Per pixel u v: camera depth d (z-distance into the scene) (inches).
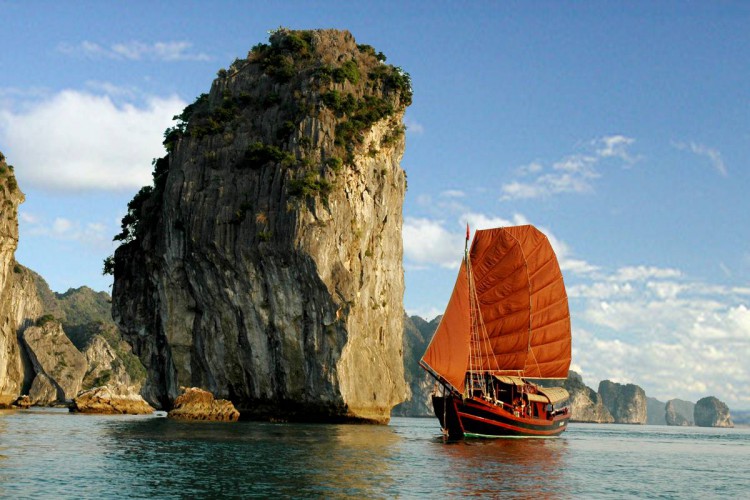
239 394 2709.2
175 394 2851.9
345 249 2615.7
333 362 2519.7
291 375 2578.7
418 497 1031.6
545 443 2102.6
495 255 2174.0
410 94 3021.7
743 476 1561.3
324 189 2581.2
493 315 2164.1
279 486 1055.6
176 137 3002.0
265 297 2608.3
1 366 4202.8
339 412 2561.5
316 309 2532.0
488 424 2031.3
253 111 2893.7
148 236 2994.6
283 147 2721.5
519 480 1252.5
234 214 2630.4
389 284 2965.1
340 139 2711.6
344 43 3078.2
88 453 1355.8
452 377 2012.8
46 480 1050.7
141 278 3080.7
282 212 2554.1
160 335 2999.5
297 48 2994.6
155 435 1748.3
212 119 2891.2
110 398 3026.6
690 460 1927.9
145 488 1015.6
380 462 1368.1
